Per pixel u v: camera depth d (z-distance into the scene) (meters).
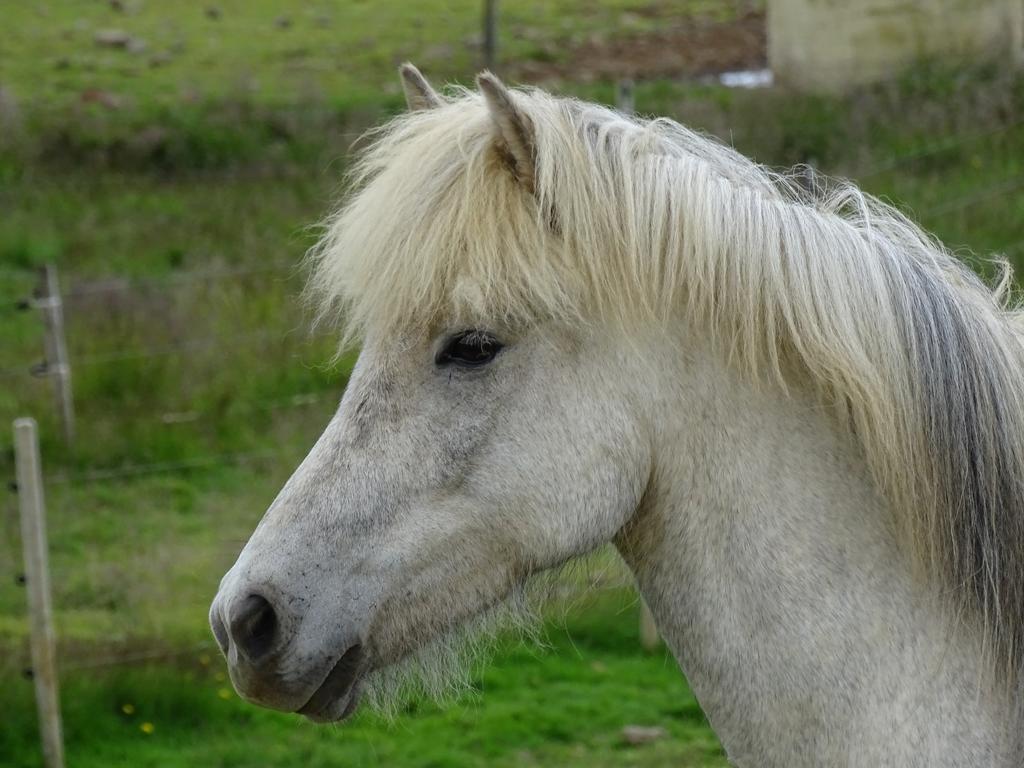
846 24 22.47
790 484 4.28
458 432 4.27
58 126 23.75
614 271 4.25
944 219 16.41
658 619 4.51
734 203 4.31
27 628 11.66
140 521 13.68
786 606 4.24
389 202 4.36
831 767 4.21
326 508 4.26
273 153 22.92
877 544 4.26
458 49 28.58
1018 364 4.40
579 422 4.26
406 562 4.25
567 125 4.35
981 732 4.12
